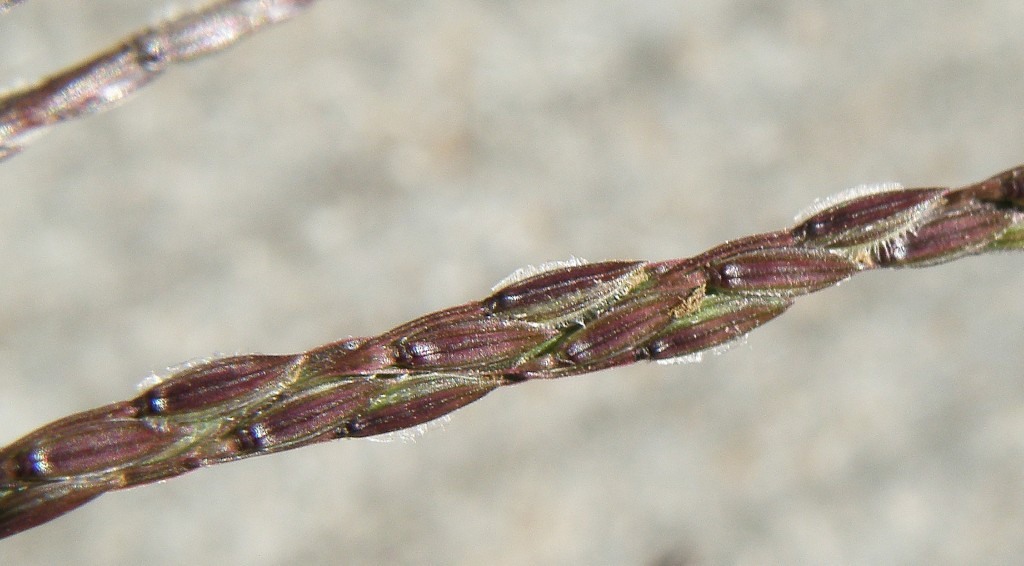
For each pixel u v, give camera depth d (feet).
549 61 0.73
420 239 0.69
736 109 0.72
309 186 0.70
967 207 0.24
